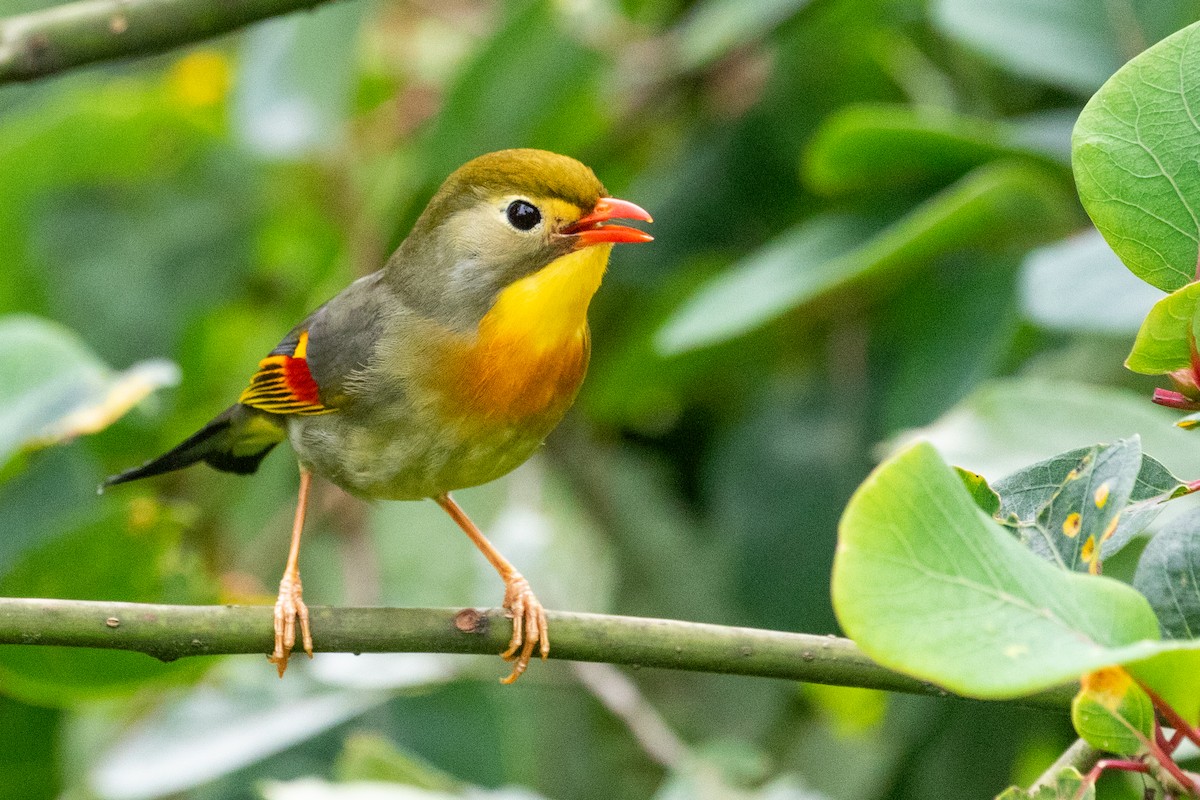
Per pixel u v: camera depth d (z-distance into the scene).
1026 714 10.18
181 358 12.60
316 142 11.99
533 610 7.71
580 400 12.34
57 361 9.31
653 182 12.34
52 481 10.16
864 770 11.57
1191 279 5.10
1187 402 5.07
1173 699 4.33
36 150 12.48
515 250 8.04
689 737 11.82
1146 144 5.09
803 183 11.91
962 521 4.14
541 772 11.69
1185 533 5.59
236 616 6.55
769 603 10.88
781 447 11.16
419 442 8.16
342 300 8.61
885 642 3.91
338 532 12.15
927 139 9.66
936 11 10.05
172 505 10.77
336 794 8.41
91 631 6.40
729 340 11.25
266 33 12.46
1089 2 9.95
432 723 10.62
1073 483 5.28
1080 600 4.12
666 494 12.36
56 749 9.73
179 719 10.02
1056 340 10.43
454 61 13.36
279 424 8.96
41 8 13.64
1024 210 10.05
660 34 12.83
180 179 12.71
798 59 11.95
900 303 11.05
